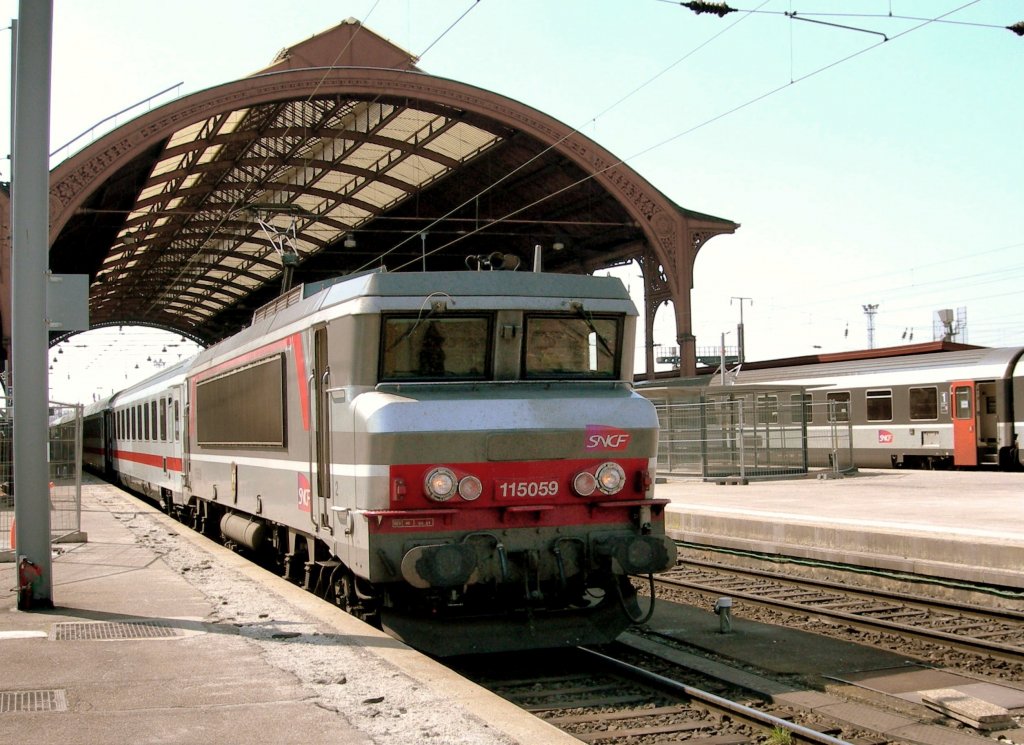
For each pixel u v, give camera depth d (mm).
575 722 7551
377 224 51500
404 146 40156
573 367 9820
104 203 40500
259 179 44438
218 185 44719
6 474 17141
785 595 13102
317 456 10180
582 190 40938
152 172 39219
